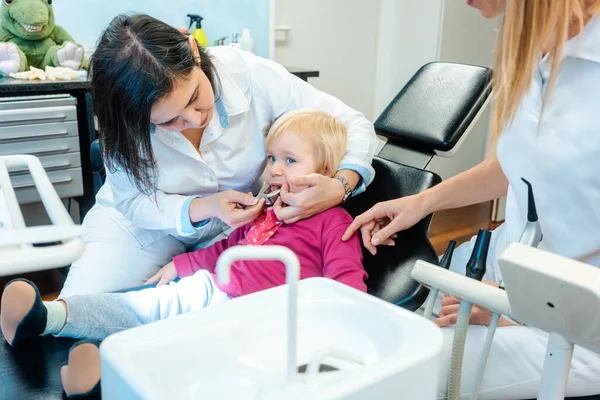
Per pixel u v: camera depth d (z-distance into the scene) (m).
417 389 0.45
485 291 0.62
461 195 1.17
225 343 0.50
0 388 0.86
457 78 1.35
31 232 0.54
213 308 0.53
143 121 0.98
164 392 0.41
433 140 1.29
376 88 3.54
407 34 3.23
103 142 1.06
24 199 2.01
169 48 0.93
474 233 2.87
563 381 0.55
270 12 2.83
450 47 3.08
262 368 0.49
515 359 0.93
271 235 1.16
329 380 0.45
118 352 0.46
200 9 2.75
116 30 0.96
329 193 1.13
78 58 2.29
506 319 1.00
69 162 2.08
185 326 0.51
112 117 1.01
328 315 0.55
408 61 3.26
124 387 0.43
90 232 1.41
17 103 1.95
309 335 0.54
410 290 1.11
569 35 0.87
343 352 0.49
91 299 1.00
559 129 0.91
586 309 0.47
